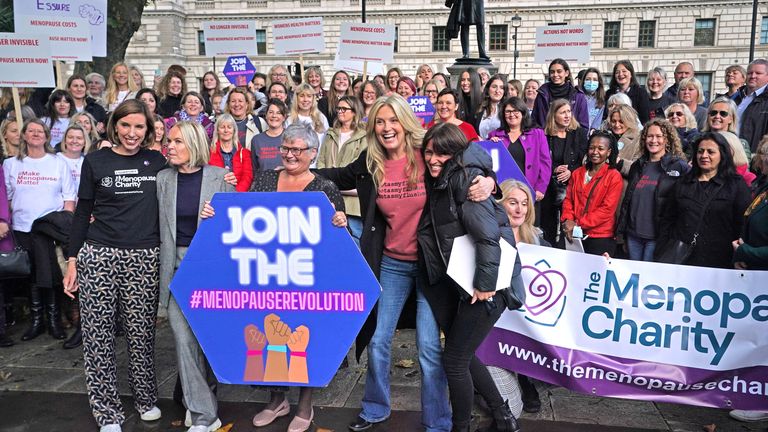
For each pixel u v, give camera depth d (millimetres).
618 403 3861
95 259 3346
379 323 3373
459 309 3061
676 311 3590
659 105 7594
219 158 5570
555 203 6062
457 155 2963
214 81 9812
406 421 3600
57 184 5289
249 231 3242
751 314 3494
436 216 3025
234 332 3330
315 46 10539
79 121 5812
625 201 4859
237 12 44438
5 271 4789
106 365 3428
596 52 40812
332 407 3809
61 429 3574
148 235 3420
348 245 3174
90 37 7949
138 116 3361
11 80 6293
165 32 43469
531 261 3730
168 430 3541
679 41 39625
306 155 3307
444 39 42625
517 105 5676
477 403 3598
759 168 4141
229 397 3979
